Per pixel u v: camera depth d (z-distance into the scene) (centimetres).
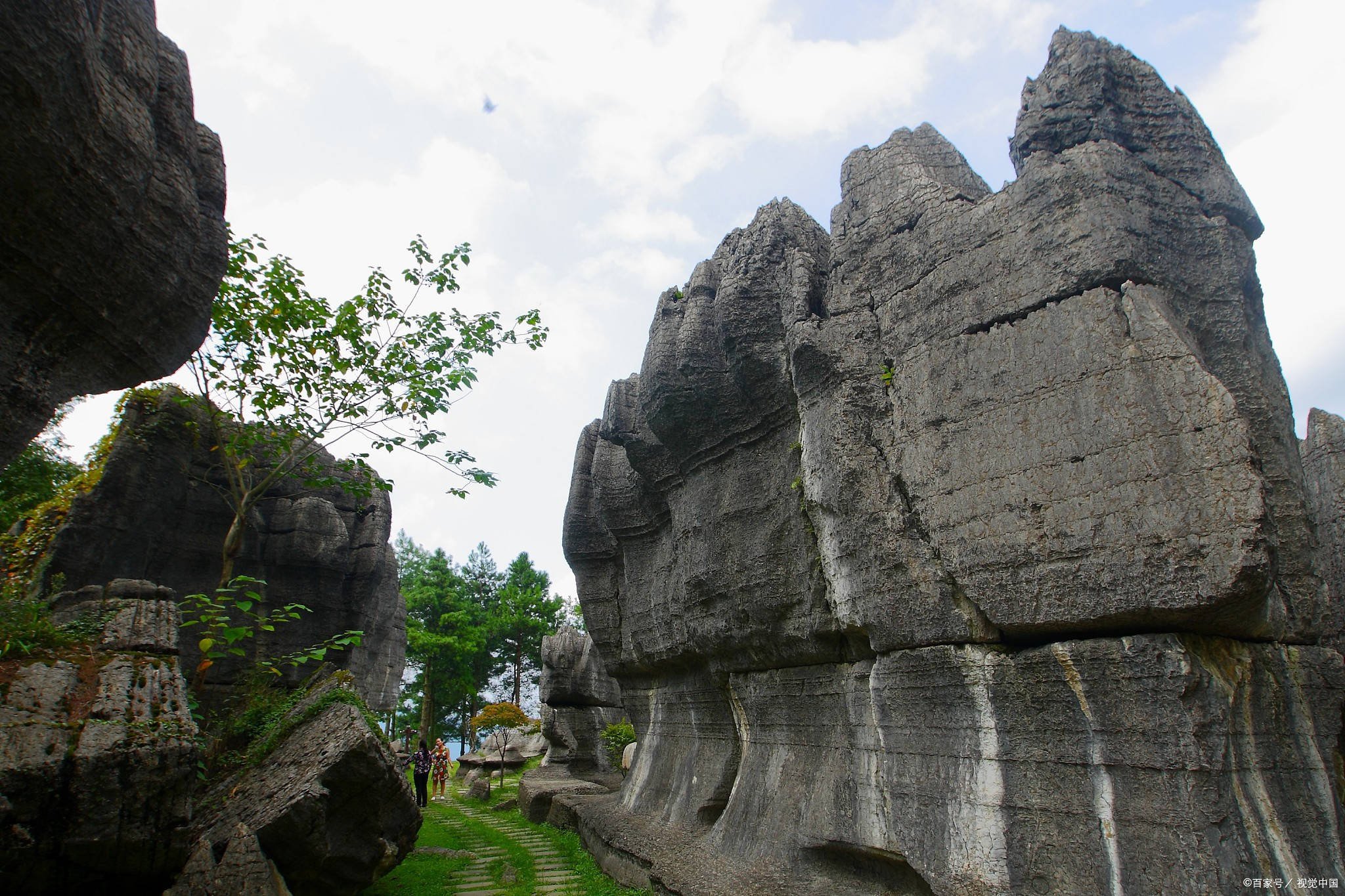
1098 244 665
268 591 1502
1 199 472
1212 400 579
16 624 816
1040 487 661
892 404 836
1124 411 619
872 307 888
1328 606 690
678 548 1377
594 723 2575
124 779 677
